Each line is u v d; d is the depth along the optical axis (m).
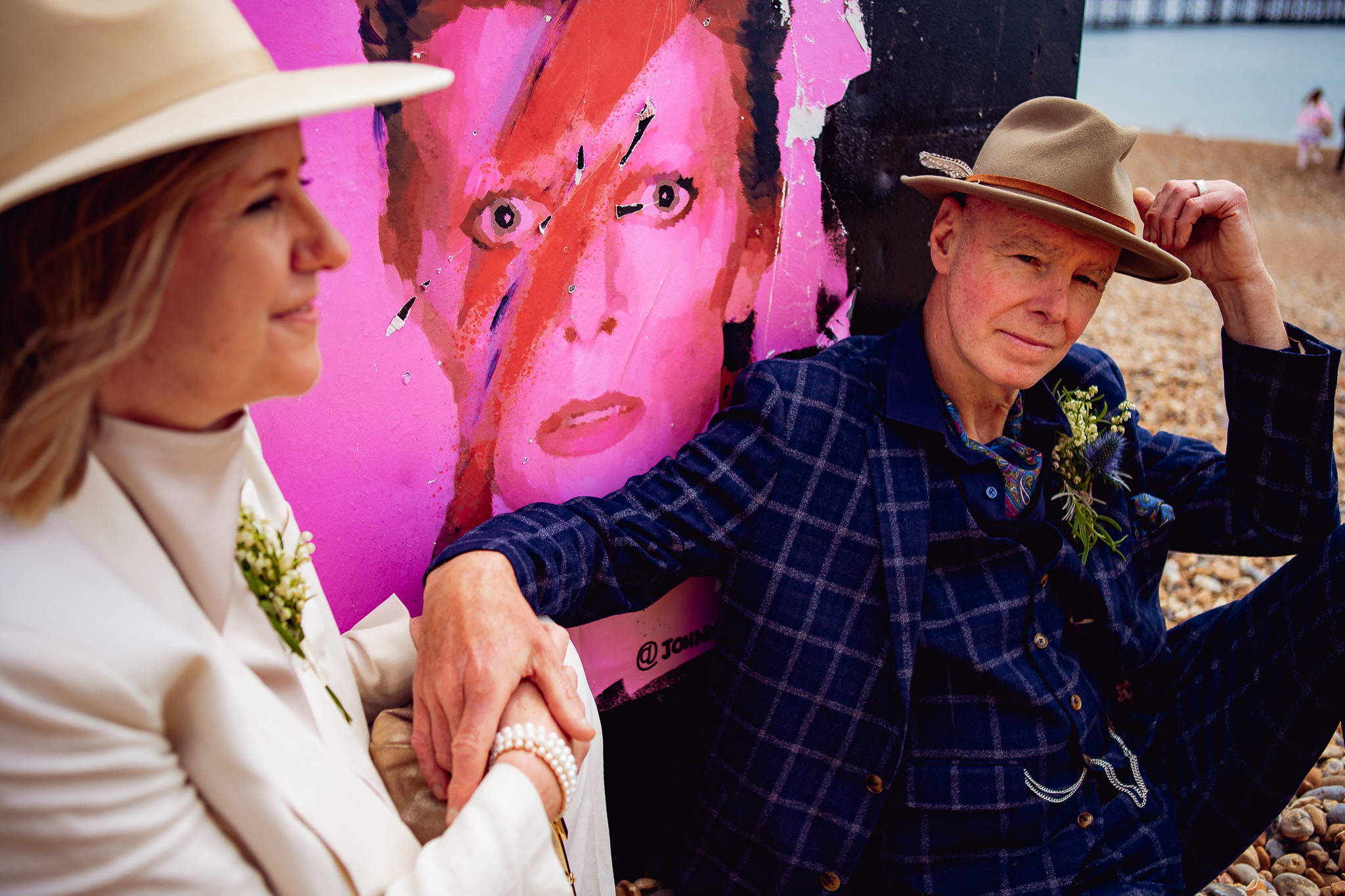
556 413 1.63
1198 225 1.76
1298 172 11.23
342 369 1.35
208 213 0.73
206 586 0.84
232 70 0.73
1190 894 1.82
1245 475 1.76
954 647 1.52
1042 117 1.55
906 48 2.01
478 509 1.57
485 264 1.47
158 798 0.74
